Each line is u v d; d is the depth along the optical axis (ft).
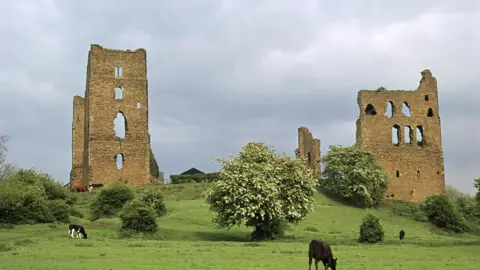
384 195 325.83
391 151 347.15
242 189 182.19
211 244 156.76
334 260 103.91
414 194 346.13
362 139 344.90
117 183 248.93
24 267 106.01
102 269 104.12
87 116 346.13
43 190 238.27
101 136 332.19
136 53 344.28
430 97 356.79
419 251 143.43
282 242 170.30
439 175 351.25
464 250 146.72
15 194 205.16
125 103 338.13
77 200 282.36
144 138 338.13
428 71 359.46
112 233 185.57
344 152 312.71
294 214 185.98
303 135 350.43
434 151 352.69
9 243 148.46
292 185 191.93
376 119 347.77
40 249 136.15
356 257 128.77
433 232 254.27
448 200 272.72
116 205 238.48
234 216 180.14
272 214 180.75
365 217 180.14
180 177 347.56
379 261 121.19
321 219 246.27
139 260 117.50
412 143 350.84
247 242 168.66
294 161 195.31
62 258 119.85
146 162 336.29
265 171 187.11
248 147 199.21
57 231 189.37
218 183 186.29
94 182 326.85
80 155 388.16
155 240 171.42
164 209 238.48
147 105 341.62
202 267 107.96
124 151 334.03
